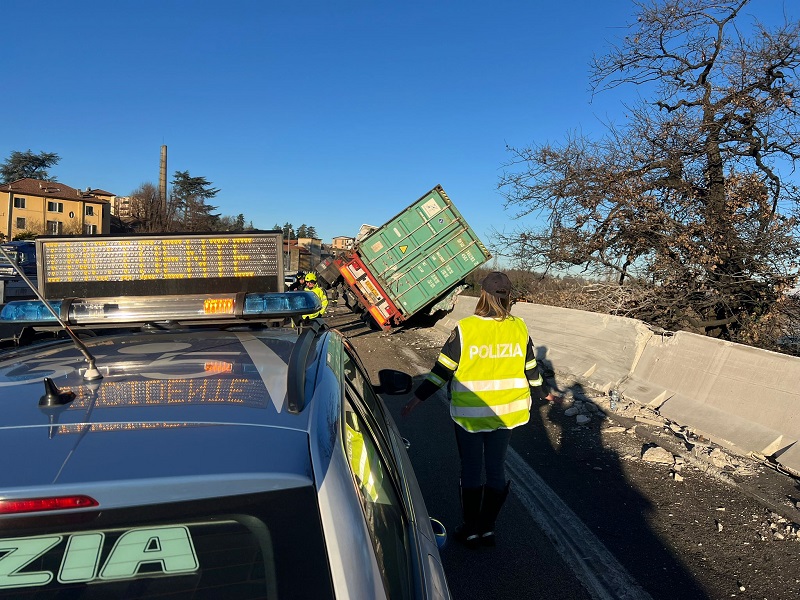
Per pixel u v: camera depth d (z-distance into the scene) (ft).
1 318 9.66
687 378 21.80
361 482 5.24
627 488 15.33
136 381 6.16
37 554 4.09
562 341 31.60
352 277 49.62
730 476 15.90
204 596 4.13
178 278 10.60
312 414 5.26
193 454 4.47
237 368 6.72
